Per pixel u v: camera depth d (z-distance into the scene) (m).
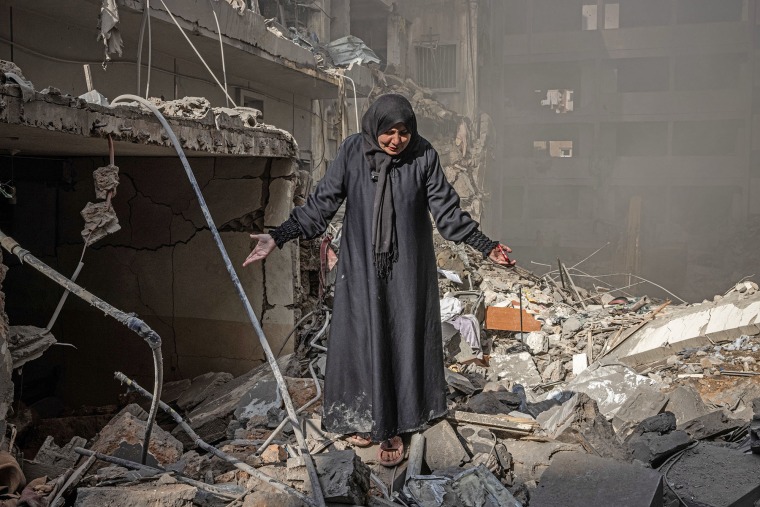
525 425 4.11
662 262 36.22
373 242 3.36
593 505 3.10
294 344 6.02
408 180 3.40
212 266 6.27
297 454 3.78
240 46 11.93
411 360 3.43
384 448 3.70
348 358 3.47
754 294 7.69
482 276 12.30
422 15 33.03
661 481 3.21
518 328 9.33
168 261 6.42
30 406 6.34
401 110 3.27
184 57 12.52
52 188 6.76
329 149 19.73
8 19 8.82
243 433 4.35
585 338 9.02
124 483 3.21
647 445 4.08
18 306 6.97
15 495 3.05
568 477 3.32
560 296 11.48
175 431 4.72
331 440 3.96
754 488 3.56
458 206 3.46
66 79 9.78
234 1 11.88
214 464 3.80
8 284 7.02
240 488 3.32
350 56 19.86
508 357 7.49
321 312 6.30
